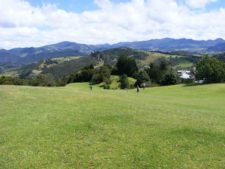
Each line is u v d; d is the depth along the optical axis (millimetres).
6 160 17422
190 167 16688
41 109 30000
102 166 16688
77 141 20281
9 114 27875
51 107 31016
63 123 24281
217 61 130875
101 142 20125
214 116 31062
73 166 16672
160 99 51156
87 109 29859
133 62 182500
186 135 21844
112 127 23312
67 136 21219
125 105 33406
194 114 31250
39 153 18375
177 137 21344
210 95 88438
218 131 23172
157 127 23641
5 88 44188
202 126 24562
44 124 24141
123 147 19281
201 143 20328
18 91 41688
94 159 17516
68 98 37250
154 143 20031
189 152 18703
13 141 20438
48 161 17266
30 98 36594
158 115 28453
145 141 20375
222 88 101812
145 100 44781
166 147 19391
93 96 40406
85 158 17656
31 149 19000
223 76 129500
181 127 23812
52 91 43562
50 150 18812
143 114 28344
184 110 34375
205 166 16859
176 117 28078
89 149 18938
